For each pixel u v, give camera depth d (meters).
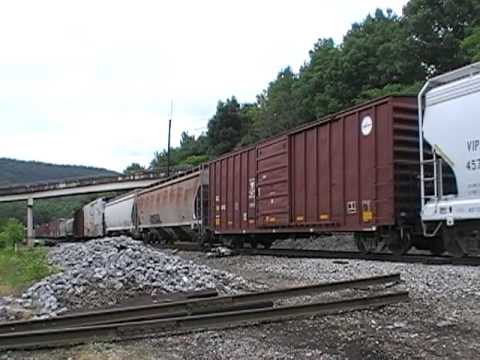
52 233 89.88
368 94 53.69
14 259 21.59
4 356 6.78
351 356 6.25
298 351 6.56
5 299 11.32
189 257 23.66
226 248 24.84
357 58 61.16
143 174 76.31
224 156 26.34
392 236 15.98
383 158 15.45
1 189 89.12
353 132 16.78
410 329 7.32
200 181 29.25
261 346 6.85
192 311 8.62
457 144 13.03
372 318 8.08
